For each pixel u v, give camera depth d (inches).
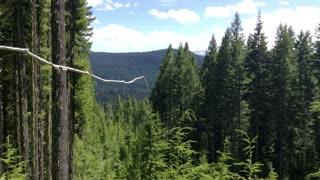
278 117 1898.4
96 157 1483.8
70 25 854.5
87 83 1133.7
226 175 269.0
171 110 2373.3
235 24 2385.6
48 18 796.6
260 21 2134.6
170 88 2377.0
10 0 719.1
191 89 2356.1
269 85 2015.3
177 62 2566.4
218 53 2373.3
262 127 2027.6
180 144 272.2
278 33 2082.9
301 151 1827.0
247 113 2090.3
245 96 2135.8
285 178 1720.0
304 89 1936.5
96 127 2308.1
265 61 2126.0
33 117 667.4
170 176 273.7
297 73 1971.0
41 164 721.6
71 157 874.1
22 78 693.3
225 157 274.2
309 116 1888.5
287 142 1875.0
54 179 296.4
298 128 1876.2
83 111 1327.5
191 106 2352.4
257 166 271.1
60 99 293.0
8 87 909.2
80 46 1023.6
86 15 1032.8
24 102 690.8
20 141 709.9
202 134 2199.8
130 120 3107.8
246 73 2096.5
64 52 290.8
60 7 283.1
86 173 1242.0
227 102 2127.2
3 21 737.6
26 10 757.9
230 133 2102.6
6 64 837.8
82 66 1032.8
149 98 2603.3
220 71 2208.4
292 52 2130.9
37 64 698.8
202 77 2568.9
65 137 300.8
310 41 2165.4
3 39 786.8
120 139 2207.2
